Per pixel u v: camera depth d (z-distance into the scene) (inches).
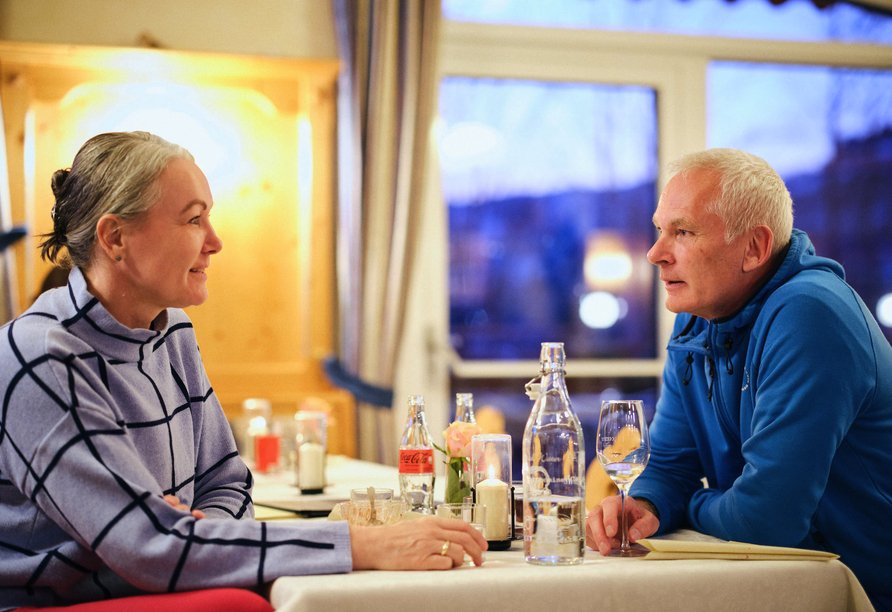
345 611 35.8
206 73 143.3
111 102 140.3
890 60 176.1
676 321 65.0
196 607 37.4
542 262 163.3
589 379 162.9
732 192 54.2
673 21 171.0
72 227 45.4
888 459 52.0
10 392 41.0
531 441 43.3
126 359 45.9
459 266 160.6
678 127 168.2
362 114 149.3
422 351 156.9
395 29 149.1
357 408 147.5
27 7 140.9
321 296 146.9
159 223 44.7
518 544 49.3
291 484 84.6
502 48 162.6
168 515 39.8
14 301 134.9
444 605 36.9
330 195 148.6
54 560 40.9
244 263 145.9
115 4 144.0
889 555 52.1
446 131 160.7
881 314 173.3
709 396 58.6
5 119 135.7
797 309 51.1
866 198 174.9
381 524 47.1
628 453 46.5
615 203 166.1
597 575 39.1
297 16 151.1
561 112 165.2
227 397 142.6
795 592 41.7
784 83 173.9
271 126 146.9
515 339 161.9
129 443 42.3
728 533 50.7
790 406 49.3
